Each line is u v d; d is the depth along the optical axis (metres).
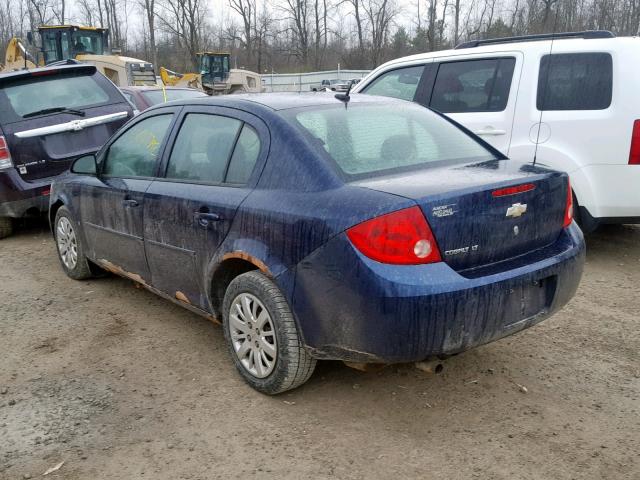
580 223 5.74
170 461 3.04
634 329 4.45
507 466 2.94
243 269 3.75
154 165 4.38
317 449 3.10
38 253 6.81
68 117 7.20
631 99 5.36
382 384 3.69
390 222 2.85
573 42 5.72
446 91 6.45
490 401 3.50
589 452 3.04
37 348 4.32
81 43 22.25
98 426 3.34
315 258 3.07
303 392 3.62
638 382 3.71
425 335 2.86
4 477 2.94
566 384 3.69
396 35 49.84
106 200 4.78
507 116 5.96
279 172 3.40
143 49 56.62
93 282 5.69
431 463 2.97
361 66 49.75
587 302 4.98
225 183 3.74
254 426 3.30
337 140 3.48
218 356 4.14
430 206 2.88
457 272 2.97
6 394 3.69
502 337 3.13
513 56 6.01
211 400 3.57
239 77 29.17
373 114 3.89
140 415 3.44
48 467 3.01
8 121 6.91
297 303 3.21
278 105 3.74
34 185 6.95
